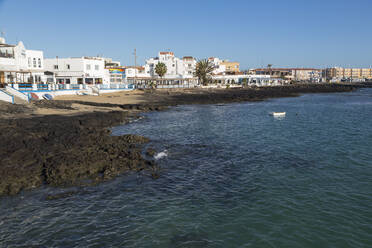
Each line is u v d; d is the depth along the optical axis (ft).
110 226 41.52
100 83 287.69
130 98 239.30
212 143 92.07
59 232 39.81
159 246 37.09
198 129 117.60
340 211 46.50
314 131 112.98
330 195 52.54
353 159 74.28
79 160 63.57
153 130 114.62
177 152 80.18
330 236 39.73
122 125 126.00
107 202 48.73
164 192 53.31
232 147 87.04
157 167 65.87
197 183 57.98
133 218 43.83
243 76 514.68
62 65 267.39
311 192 53.88
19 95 159.33
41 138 85.20
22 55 199.21
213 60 572.92
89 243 37.52
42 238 38.40
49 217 43.55
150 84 338.95
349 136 102.63
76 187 53.72
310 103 242.99
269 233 40.29
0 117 112.78
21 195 49.93
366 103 241.55
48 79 237.25
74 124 108.68
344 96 331.36
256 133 109.29
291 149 84.79
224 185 57.21
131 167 64.13
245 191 54.39
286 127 122.72
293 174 63.57
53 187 53.26
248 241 38.47
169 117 154.30
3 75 176.55
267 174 63.57
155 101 232.94
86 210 45.88
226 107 209.87
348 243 38.24
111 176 58.85
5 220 42.39
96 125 116.98
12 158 64.59
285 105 225.56
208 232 40.40
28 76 207.00
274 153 80.48
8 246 36.60
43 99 180.04
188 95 291.17
